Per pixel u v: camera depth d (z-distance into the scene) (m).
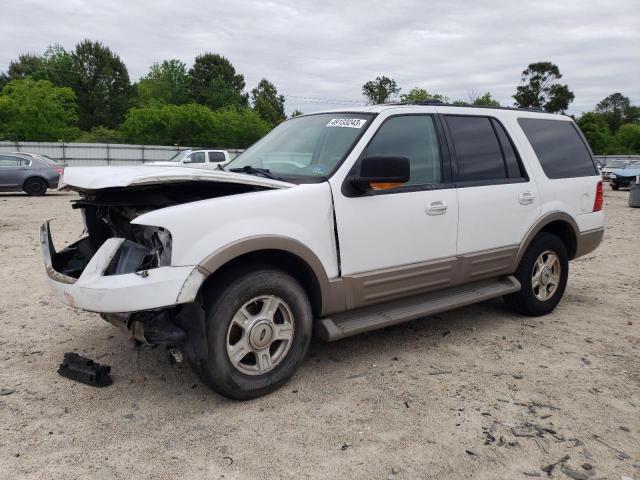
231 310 3.29
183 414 3.33
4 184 19.25
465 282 4.56
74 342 4.51
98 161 37.44
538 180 5.11
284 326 3.57
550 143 5.41
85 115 68.88
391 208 4.00
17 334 4.69
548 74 70.69
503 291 4.83
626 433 3.18
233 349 3.36
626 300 6.04
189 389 3.67
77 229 10.80
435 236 4.28
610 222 13.79
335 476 2.73
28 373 3.90
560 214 5.26
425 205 4.19
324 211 3.68
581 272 7.55
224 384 3.32
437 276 4.32
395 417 3.31
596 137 72.12
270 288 3.43
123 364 4.07
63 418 3.27
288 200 3.53
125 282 3.01
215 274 3.38
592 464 2.87
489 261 4.68
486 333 4.85
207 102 70.44
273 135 4.82
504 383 3.81
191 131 47.94
